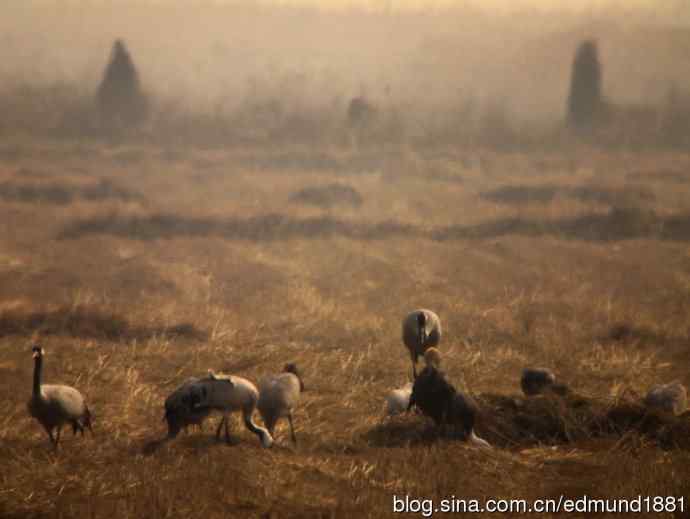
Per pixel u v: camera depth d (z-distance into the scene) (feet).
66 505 77.82
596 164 472.85
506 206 309.83
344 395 116.06
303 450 93.76
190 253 218.59
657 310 173.78
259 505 78.95
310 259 216.54
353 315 161.27
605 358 138.41
